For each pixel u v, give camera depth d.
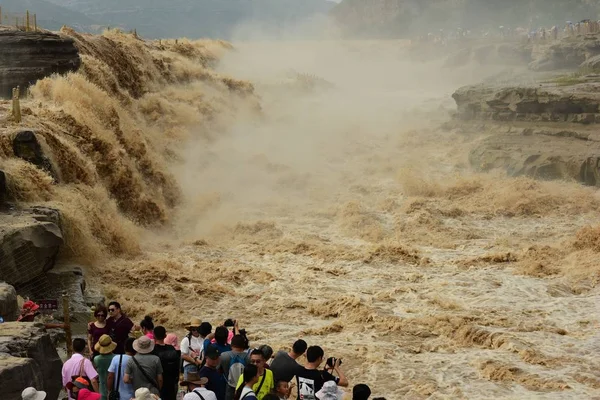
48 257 18.88
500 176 36.22
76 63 32.03
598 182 33.41
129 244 23.89
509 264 24.58
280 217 30.80
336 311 20.17
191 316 19.72
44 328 12.71
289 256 25.53
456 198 33.19
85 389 9.84
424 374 16.36
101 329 12.15
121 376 10.33
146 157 30.00
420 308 20.64
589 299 21.28
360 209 31.33
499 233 28.45
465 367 16.75
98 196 24.27
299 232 28.59
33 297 18.47
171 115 39.91
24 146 22.47
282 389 10.34
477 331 18.39
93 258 21.67
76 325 17.42
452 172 39.22
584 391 15.44
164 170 31.12
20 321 13.56
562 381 15.83
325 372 10.43
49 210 20.23
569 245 25.59
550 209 31.25
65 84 28.34
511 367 16.45
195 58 56.91
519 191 32.47
